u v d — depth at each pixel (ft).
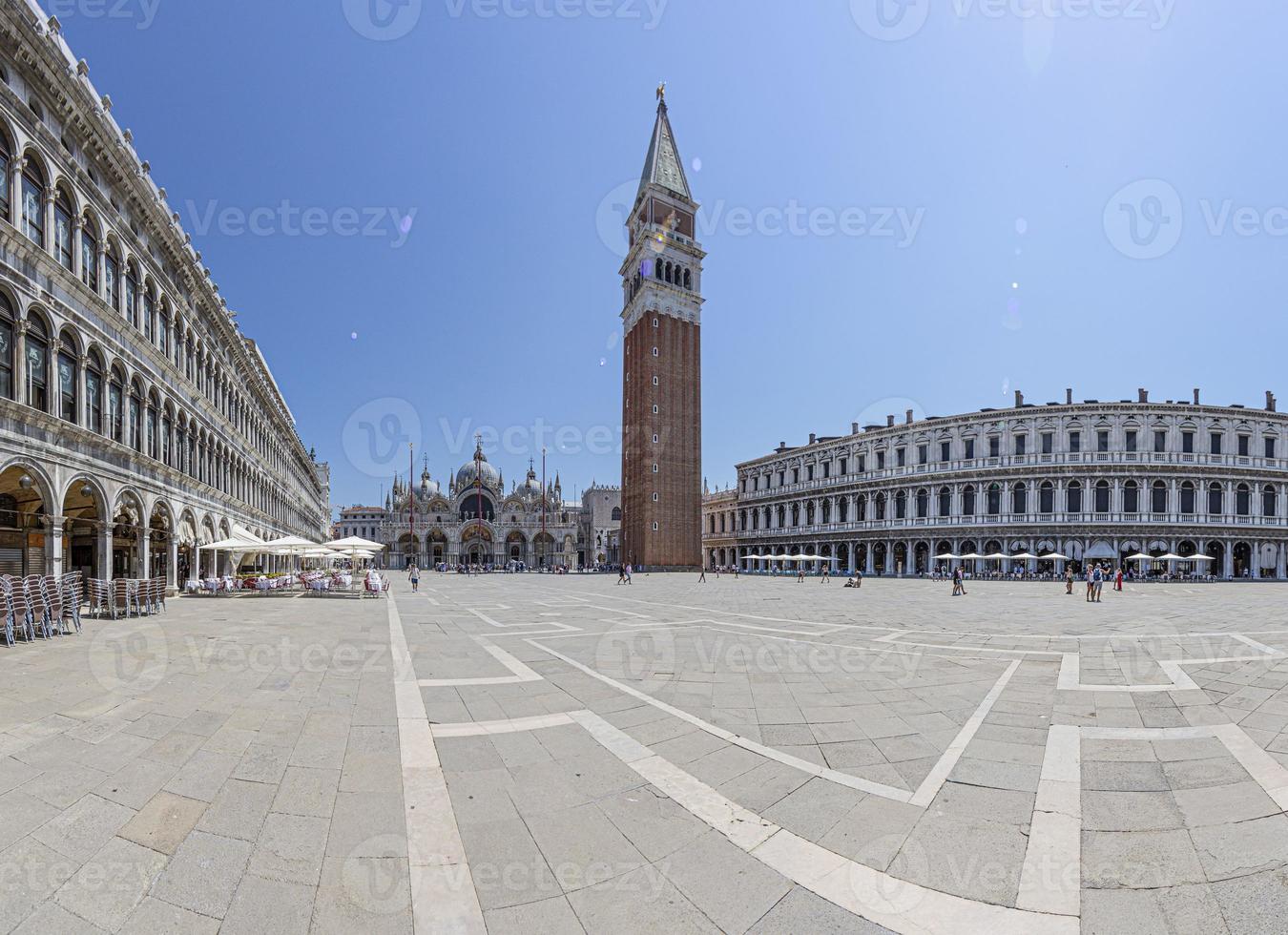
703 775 22.25
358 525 602.03
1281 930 13.53
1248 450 223.10
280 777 21.56
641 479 316.40
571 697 32.78
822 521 291.38
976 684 36.27
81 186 70.33
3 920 13.48
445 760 23.38
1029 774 22.40
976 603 103.60
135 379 84.28
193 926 13.50
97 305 71.77
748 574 288.92
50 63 62.34
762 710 30.55
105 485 74.43
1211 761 23.52
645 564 306.55
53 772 21.29
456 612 84.94
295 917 13.88
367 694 33.14
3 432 56.49
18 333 58.80
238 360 143.84
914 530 248.73
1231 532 215.10
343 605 95.76
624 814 19.11
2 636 48.42
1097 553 215.92
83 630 56.13
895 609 90.84
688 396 327.67
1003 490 231.50
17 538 72.43
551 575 300.81
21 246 58.23
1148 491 215.72
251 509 154.10
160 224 90.74
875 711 30.42
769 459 327.67
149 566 89.81
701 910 14.29
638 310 330.54
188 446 107.04
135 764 22.26
